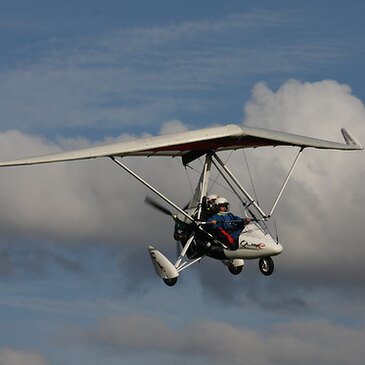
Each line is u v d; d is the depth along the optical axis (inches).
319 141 2416.3
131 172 2235.5
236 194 2319.1
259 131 2322.8
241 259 2285.9
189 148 2284.7
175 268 2299.5
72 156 2155.5
